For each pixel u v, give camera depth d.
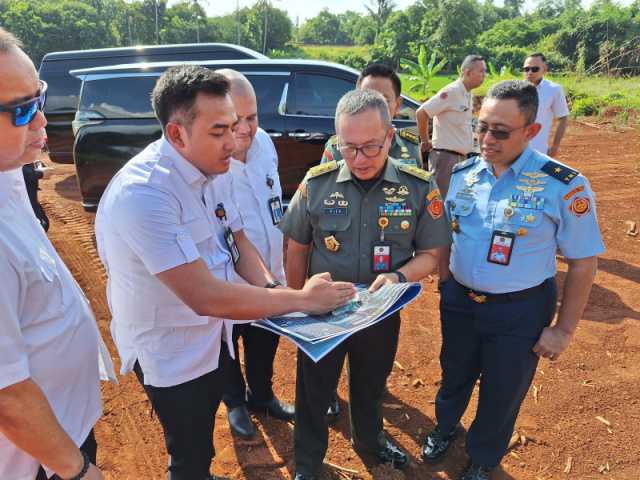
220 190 1.97
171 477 2.00
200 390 1.87
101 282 4.40
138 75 5.23
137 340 1.81
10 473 1.40
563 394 3.09
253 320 1.76
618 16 37.69
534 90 1.99
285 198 5.36
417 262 2.06
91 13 53.91
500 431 2.29
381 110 1.80
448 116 5.04
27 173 4.34
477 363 2.41
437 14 47.88
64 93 7.42
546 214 2.03
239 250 2.09
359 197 2.01
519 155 2.11
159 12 60.28
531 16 64.75
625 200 6.87
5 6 50.72
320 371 2.12
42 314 1.36
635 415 2.92
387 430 2.79
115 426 2.79
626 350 3.55
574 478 2.49
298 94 5.20
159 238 1.56
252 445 2.67
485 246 2.14
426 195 2.03
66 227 5.63
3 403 1.15
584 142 10.70
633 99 16.17
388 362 2.23
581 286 2.06
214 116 1.55
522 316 2.12
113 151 5.18
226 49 7.48
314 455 2.29
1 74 1.14
